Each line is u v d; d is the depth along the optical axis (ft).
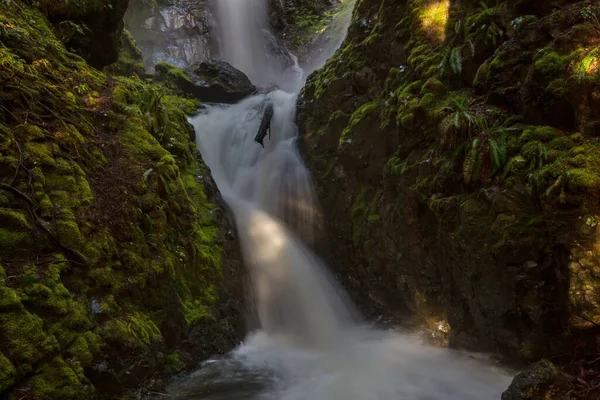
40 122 16.20
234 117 33.99
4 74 15.99
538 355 15.80
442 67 19.61
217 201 25.36
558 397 13.28
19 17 19.51
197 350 18.92
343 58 28.19
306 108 30.53
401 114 20.57
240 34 54.54
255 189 29.99
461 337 19.13
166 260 18.25
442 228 17.94
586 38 14.78
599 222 13.21
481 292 16.78
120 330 14.80
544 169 14.34
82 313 13.78
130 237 16.99
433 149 18.94
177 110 27.68
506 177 15.75
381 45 25.12
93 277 14.76
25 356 11.65
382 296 24.14
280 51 56.70
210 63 40.22
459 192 17.67
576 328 13.99
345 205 26.20
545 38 16.25
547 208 14.26
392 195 22.15
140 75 35.63
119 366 14.46
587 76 13.99
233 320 21.18
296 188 28.55
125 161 18.85
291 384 17.48
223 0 53.67
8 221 13.14
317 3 63.00
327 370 18.90
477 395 16.37
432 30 21.56
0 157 13.85
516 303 15.52
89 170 16.98
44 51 19.27
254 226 26.94
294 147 30.22
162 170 20.22
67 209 14.89
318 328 23.81
